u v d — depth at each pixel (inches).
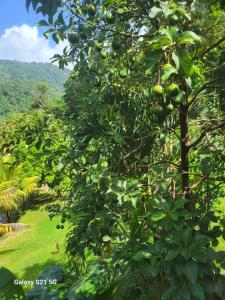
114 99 138.5
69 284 190.1
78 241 151.5
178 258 87.9
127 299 160.4
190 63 81.1
